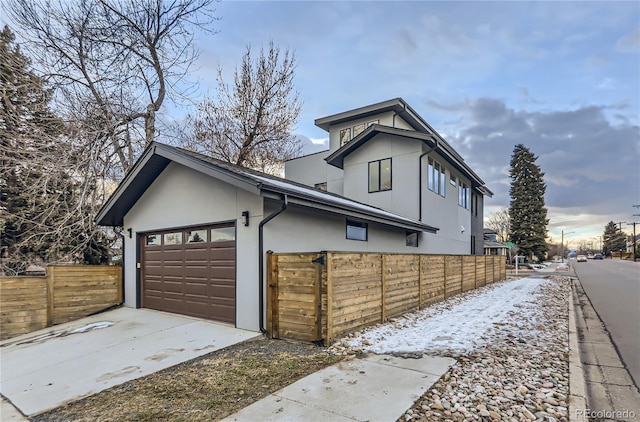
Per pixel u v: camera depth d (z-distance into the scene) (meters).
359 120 16.83
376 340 5.66
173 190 8.40
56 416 3.62
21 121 10.59
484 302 9.75
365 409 3.30
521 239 40.50
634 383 4.17
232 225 7.10
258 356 5.04
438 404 3.37
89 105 11.77
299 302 5.75
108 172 11.88
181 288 8.19
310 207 6.87
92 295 8.93
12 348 6.47
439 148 13.59
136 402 3.76
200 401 3.65
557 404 3.39
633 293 12.59
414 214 12.98
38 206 11.14
